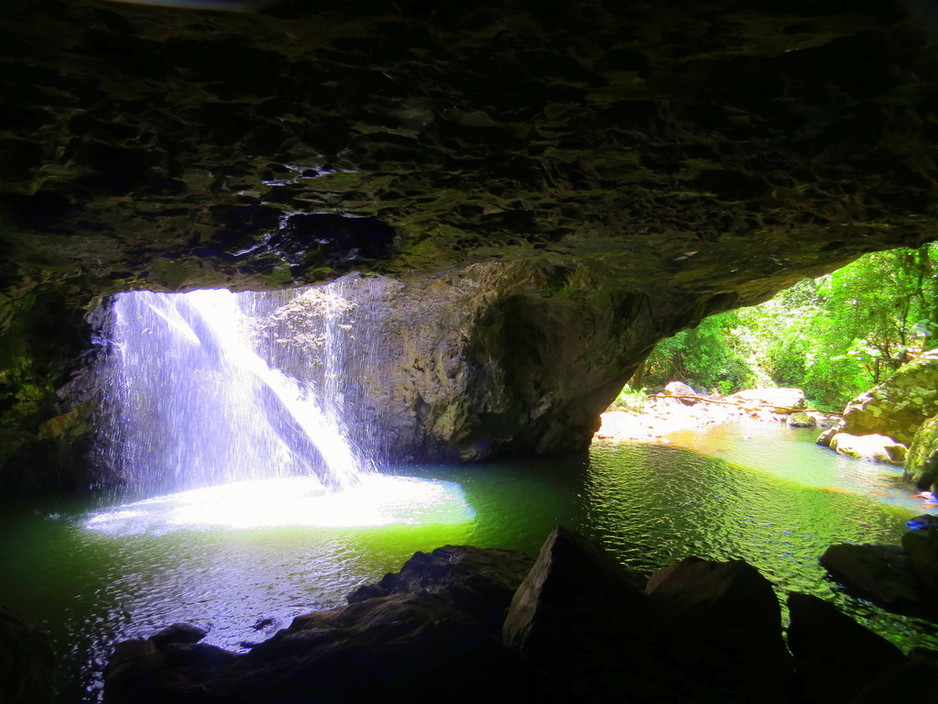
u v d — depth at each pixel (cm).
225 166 363
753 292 1016
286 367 1155
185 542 765
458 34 233
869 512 948
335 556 725
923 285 1526
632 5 212
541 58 252
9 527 807
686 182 389
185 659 442
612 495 1014
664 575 519
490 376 1161
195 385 1075
